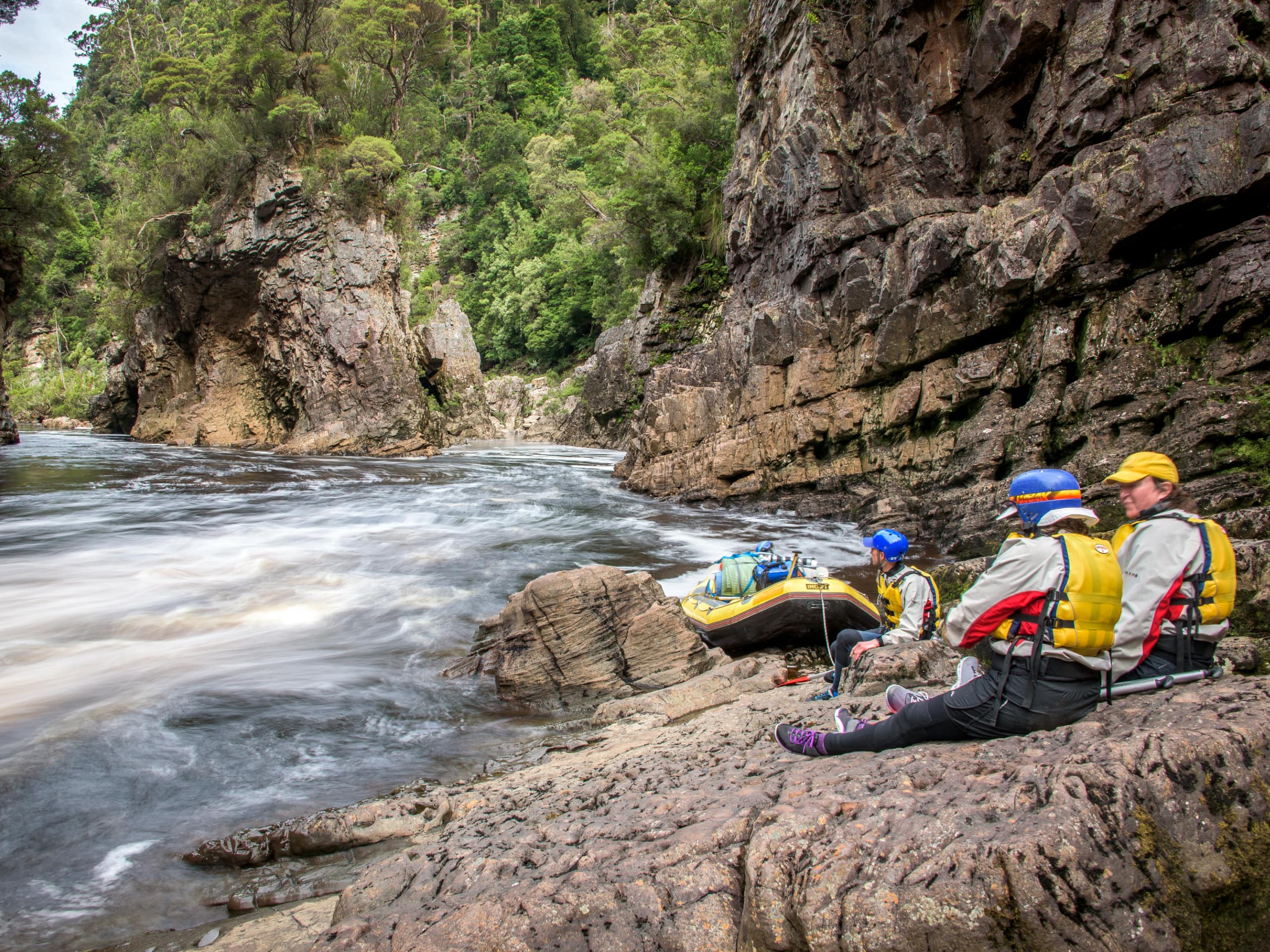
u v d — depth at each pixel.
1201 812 2.31
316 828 4.67
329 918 3.70
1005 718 2.95
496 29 85.75
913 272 14.47
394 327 33.94
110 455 27.38
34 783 5.39
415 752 6.18
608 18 80.19
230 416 36.34
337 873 4.35
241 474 22.97
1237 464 9.28
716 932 2.58
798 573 8.78
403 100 43.00
